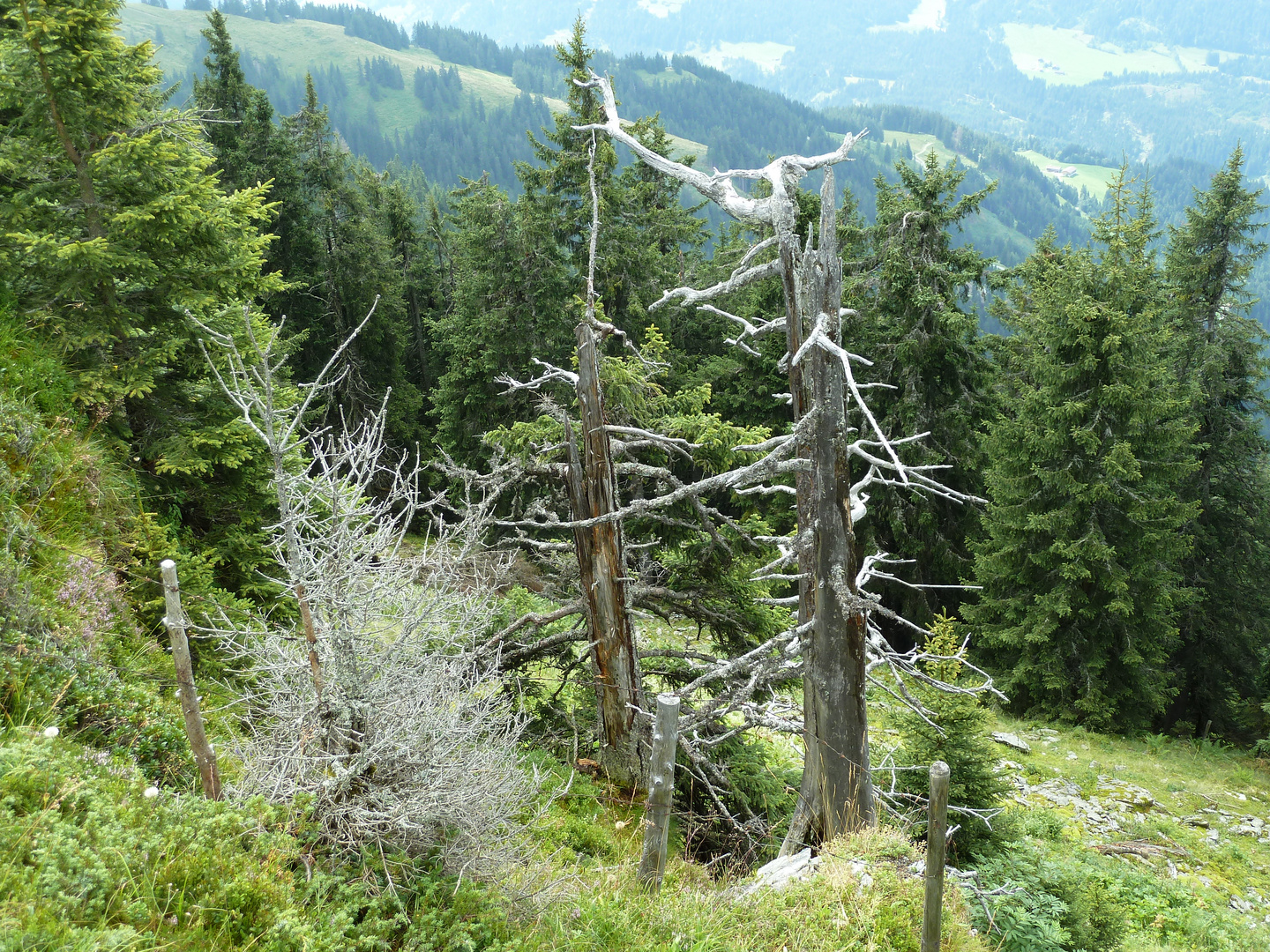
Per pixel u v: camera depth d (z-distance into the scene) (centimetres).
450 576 548
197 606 775
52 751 414
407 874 475
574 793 918
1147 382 1883
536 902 515
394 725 472
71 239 864
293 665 491
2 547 608
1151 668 2147
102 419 823
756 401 2708
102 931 311
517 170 2311
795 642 828
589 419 962
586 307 976
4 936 283
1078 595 1969
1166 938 1023
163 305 934
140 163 878
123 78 916
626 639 1014
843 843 712
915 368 2270
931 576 2397
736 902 608
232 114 2641
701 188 877
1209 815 1583
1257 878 1361
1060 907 788
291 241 2745
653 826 611
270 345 435
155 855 384
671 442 1015
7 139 870
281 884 403
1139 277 1953
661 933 536
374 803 475
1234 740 2634
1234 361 2419
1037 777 1673
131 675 624
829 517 782
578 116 2211
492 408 2570
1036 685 2028
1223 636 2516
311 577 463
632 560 1181
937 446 2298
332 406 2866
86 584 660
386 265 2997
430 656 519
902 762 1055
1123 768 1750
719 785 1068
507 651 1065
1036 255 2683
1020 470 2041
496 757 523
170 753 527
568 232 2405
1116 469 1844
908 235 2225
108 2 862
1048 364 1956
